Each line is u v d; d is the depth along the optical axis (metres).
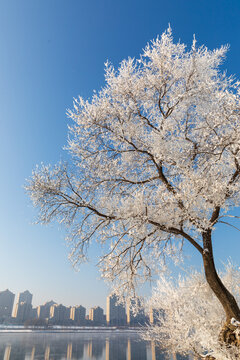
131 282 7.32
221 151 6.39
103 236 7.15
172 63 7.23
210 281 6.37
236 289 7.92
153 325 8.12
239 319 5.89
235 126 6.12
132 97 7.23
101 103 7.16
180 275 8.58
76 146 7.35
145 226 6.45
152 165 8.10
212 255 6.46
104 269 7.13
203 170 6.59
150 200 6.72
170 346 7.41
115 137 7.02
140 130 7.11
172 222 6.50
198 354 6.65
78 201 7.25
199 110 7.04
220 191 5.83
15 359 34.62
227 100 5.96
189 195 5.63
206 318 7.18
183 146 6.30
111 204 7.08
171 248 7.98
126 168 8.08
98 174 7.57
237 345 5.53
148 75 7.26
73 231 7.74
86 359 37.25
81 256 7.50
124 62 7.30
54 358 37.12
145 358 38.59
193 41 6.95
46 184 7.25
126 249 7.08
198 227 5.98
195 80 7.06
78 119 7.11
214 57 6.98
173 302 8.21
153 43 7.21
